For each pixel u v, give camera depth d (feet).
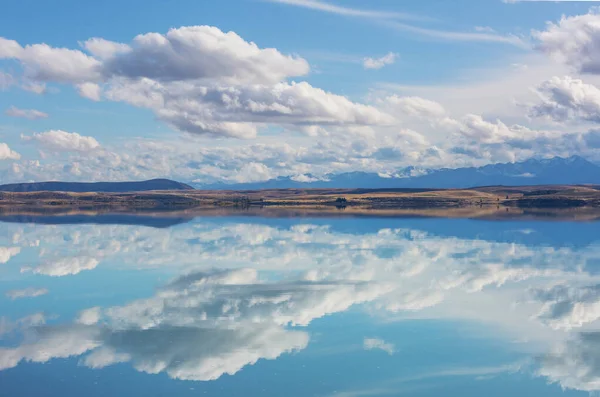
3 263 214.07
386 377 95.66
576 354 106.93
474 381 94.48
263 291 159.33
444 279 176.86
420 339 115.34
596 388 91.71
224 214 569.64
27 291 162.30
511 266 201.77
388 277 180.24
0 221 457.27
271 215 545.44
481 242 279.69
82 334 118.32
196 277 182.60
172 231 350.23
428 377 95.91
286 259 220.23
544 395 89.20
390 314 134.10
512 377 96.07
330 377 95.66
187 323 126.72
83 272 193.67
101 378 94.53
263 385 92.17
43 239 301.22
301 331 120.78
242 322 127.13
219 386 91.71
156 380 93.76
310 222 433.89
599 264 206.69
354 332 119.96
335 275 184.44
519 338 116.06
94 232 344.28
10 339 114.83
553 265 204.23
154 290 161.79
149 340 114.21
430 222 427.74
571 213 551.18
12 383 92.38
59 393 88.69
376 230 355.56
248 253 237.86
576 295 153.99
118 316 132.77
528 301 147.13
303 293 156.76
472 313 135.33
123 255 233.96
